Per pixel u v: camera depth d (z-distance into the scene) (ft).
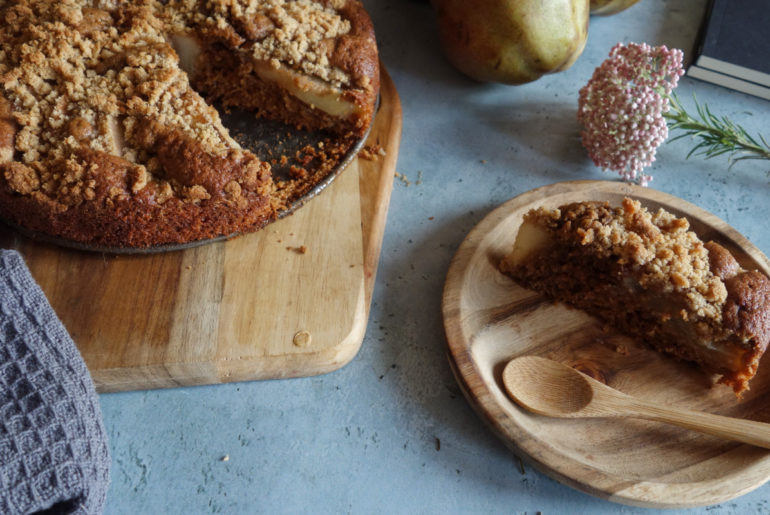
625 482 1.40
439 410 1.52
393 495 1.45
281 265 1.61
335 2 1.82
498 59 1.78
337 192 1.70
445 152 1.82
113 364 1.49
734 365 1.50
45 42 1.67
